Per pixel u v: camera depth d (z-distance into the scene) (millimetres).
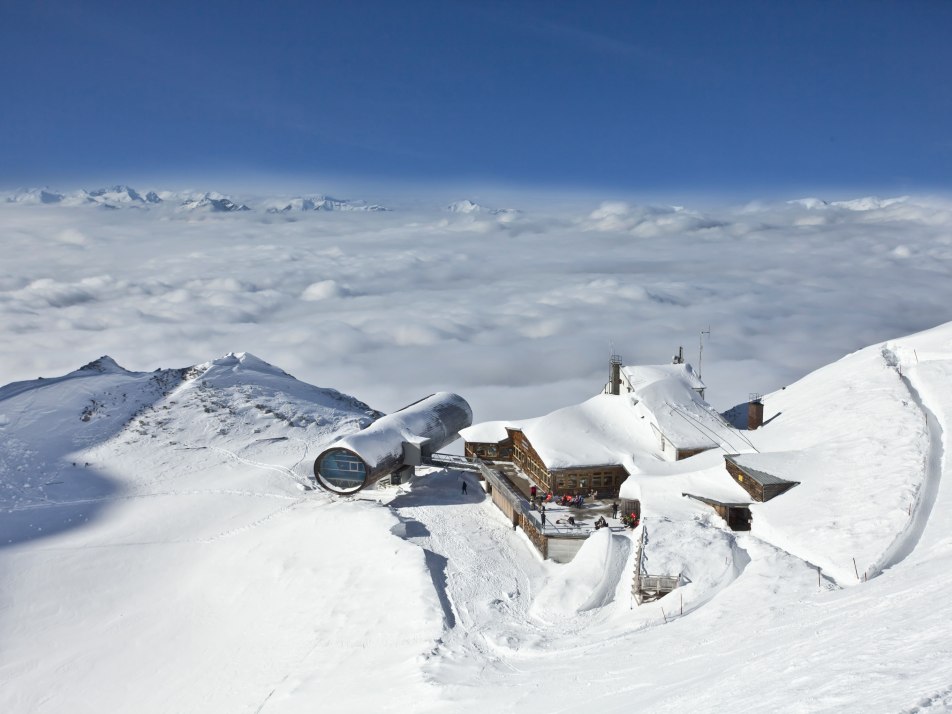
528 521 58938
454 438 83562
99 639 53750
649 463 62625
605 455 65250
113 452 90562
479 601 48312
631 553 50875
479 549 57156
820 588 38719
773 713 21094
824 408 65000
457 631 44094
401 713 34219
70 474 84625
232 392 107688
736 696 23828
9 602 59219
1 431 93062
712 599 41156
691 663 30734
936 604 27656
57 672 50062
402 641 43344
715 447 63219
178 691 45125
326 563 56062
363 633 45531
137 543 67812
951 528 41812
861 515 45281
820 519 46312
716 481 56219
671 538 48500
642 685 29469
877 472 50312
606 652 36500
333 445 70000
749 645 30906
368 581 51750
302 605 51125
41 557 65312
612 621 42688
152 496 79312
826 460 54312
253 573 57938
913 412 58219
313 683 41094
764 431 64500
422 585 49188
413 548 54750
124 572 63281
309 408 106250
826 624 30328
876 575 39000
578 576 49031
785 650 28031
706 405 70125
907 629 25422
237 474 84125
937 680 19703
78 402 104062
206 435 95188
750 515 51312
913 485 47281
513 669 37406
